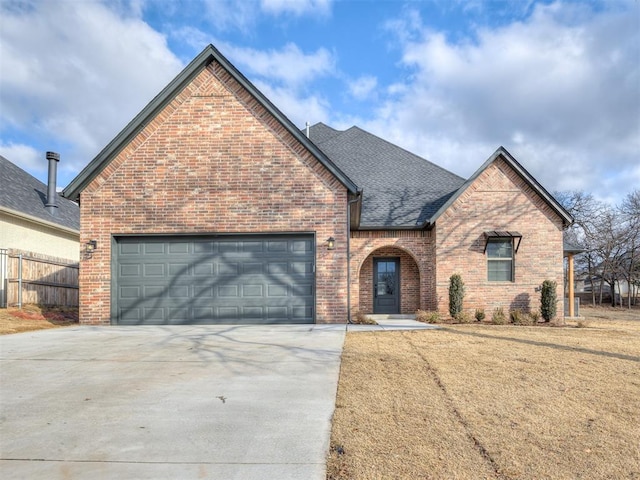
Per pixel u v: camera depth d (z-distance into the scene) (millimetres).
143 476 2758
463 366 5871
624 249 29891
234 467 2889
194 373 5516
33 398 4457
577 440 3365
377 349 7133
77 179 10859
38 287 13500
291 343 7738
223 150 11141
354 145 18719
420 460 2994
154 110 11070
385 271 15023
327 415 3922
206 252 11070
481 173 13797
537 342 7980
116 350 7074
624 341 8250
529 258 13578
